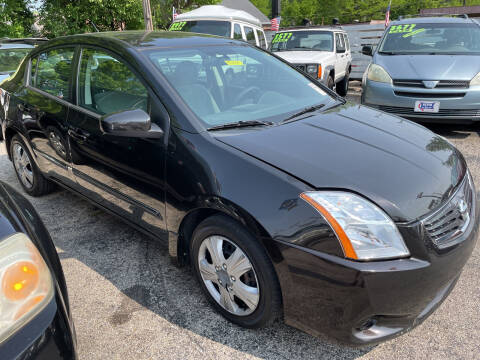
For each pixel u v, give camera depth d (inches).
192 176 81.8
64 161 123.7
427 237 68.9
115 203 108.6
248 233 74.7
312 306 69.8
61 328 48.0
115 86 103.9
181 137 85.7
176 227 88.9
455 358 76.5
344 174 73.3
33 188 150.9
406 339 81.7
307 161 76.6
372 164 77.4
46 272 48.9
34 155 140.5
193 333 84.3
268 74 120.3
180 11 653.9
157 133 89.0
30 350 43.4
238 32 361.7
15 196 66.4
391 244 66.3
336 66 346.3
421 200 71.7
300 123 96.0
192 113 89.4
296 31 378.0
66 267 108.7
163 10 666.8
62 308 50.3
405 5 1572.3
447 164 84.9
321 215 67.1
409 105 203.5
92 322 88.0
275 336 83.0
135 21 512.4
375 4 1566.2
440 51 225.3
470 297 93.0
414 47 236.2
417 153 85.0
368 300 65.3
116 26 519.2
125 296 96.4
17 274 44.4
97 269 107.4
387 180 73.0
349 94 404.2
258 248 73.6
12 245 45.9
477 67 198.8
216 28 350.9
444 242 71.2
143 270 106.6
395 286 65.5
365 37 450.0
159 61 100.5
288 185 71.2
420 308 70.4
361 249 65.1
